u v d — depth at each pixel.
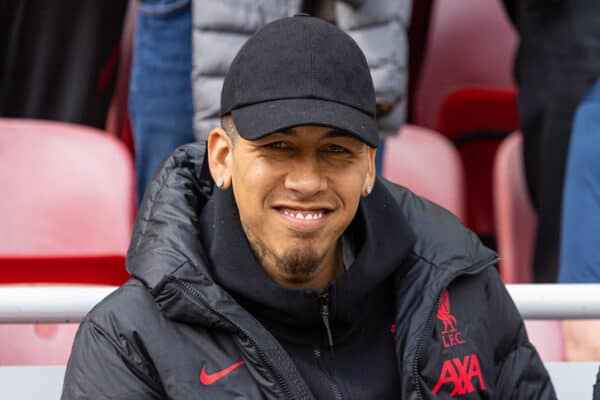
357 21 7.47
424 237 4.98
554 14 8.28
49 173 8.41
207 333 4.51
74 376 4.45
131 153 10.12
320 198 4.19
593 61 8.14
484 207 10.92
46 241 8.27
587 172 7.39
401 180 9.61
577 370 5.23
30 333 6.64
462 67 11.82
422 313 4.72
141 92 8.29
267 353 4.40
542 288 5.14
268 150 4.16
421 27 10.41
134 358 4.45
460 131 10.91
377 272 4.64
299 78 4.21
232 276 4.52
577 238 7.37
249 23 7.56
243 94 4.27
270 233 4.28
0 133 8.45
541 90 8.44
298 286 4.58
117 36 9.32
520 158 9.34
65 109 9.27
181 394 4.40
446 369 4.71
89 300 4.91
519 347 5.04
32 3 9.04
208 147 4.55
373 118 4.33
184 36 8.02
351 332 4.75
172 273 4.44
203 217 4.82
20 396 5.00
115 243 8.28
